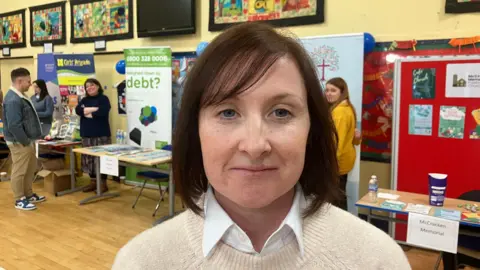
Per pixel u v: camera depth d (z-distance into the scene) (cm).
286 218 65
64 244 339
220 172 58
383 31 358
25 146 440
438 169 321
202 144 60
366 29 367
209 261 65
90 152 421
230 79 55
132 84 478
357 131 340
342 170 322
